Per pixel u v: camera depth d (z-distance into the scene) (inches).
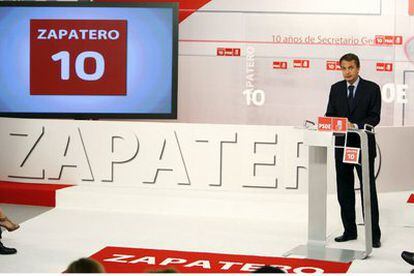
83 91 333.7
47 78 332.5
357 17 381.1
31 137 299.0
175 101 335.9
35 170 299.3
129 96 335.6
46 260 201.9
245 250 217.8
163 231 243.8
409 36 379.2
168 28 333.7
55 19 331.3
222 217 269.7
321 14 382.9
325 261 204.1
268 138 278.8
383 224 257.6
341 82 224.4
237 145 280.7
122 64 334.3
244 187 281.6
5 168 303.4
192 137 283.7
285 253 213.0
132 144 288.5
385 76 382.0
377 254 214.7
